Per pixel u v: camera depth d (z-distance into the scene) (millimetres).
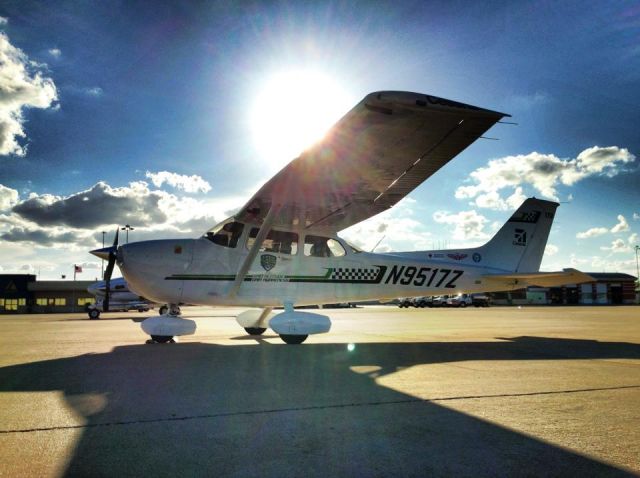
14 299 49125
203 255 7793
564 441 2506
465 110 5316
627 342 7973
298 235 8391
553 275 9836
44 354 5879
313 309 36812
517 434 2619
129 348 6555
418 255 10023
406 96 5160
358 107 5359
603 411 3115
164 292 7672
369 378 4238
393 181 7188
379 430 2680
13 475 2006
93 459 2205
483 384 3996
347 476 2047
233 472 2076
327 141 6008
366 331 10664
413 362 5281
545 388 3838
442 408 3166
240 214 7953
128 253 7633
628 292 61625
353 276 8742
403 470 2117
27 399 3369
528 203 10812
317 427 2727
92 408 3121
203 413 3008
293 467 2141
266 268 8055
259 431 2648
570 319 17609
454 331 10734
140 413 3002
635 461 2230
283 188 7199
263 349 6383
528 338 8758
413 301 43688
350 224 8641
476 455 2301
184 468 2113
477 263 10180
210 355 5719
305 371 4566
